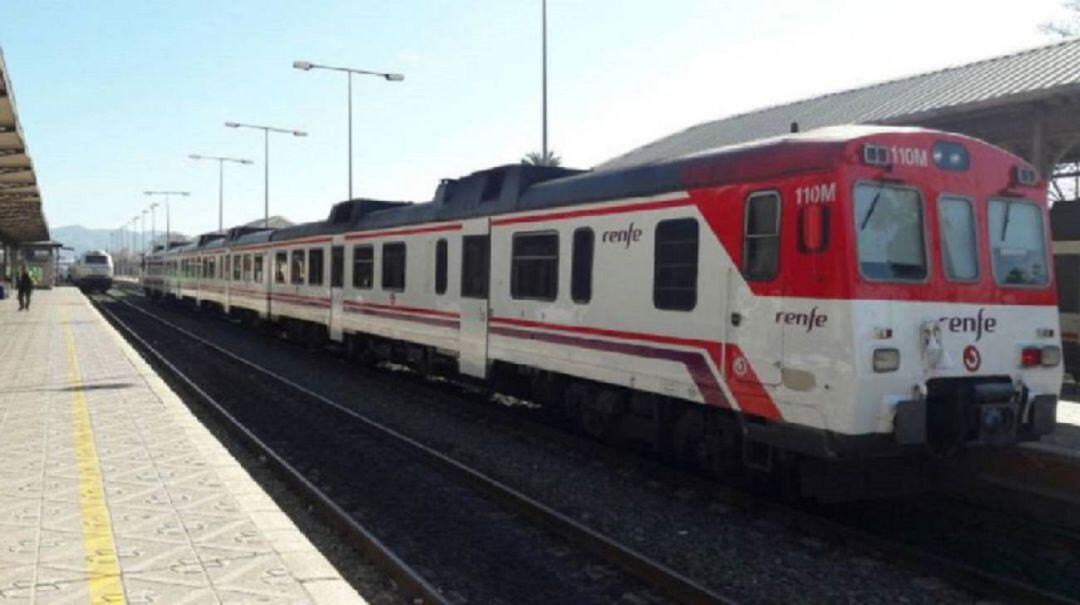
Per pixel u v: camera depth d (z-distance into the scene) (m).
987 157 7.62
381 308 16.47
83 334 23.33
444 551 7.02
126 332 27.14
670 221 8.78
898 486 7.45
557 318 10.73
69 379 13.88
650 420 9.68
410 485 9.03
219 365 19.08
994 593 6.03
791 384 7.24
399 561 6.36
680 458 9.65
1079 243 15.91
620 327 9.52
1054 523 7.86
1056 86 14.28
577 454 10.37
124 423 9.97
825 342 6.91
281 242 23.50
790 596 6.04
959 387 7.20
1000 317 7.45
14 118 17.45
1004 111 15.73
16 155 22.03
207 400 13.94
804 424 7.14
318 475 9.48
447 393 15.44
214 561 5.27
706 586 6.21
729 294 7.96
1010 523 7.91
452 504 8.33
